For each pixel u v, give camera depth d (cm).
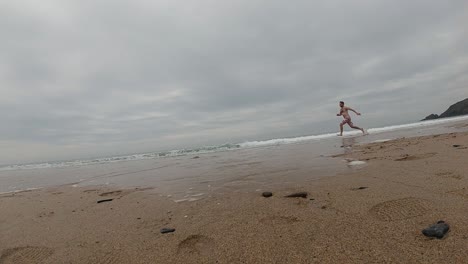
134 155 1900
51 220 373
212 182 515
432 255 180
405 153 562
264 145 1564
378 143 838
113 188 585
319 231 240
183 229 283
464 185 304
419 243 197
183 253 232
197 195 426
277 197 357
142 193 493
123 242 268
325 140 1336
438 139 738
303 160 664
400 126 1866
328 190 360
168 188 511
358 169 468
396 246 198
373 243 207
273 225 266
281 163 656
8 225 367
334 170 488
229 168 676
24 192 652
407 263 177
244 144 1825
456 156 465
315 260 196
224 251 226
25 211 439
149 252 240
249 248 226
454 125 1334
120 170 966
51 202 493
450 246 187
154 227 301
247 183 468
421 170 397
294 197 348
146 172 814
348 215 267
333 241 219
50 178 923
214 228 276
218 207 345
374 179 384
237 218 296
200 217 315
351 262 187
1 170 1664
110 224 329
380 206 278
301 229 249
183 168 803
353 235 224
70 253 257
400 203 277
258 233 252
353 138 1225
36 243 290
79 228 326
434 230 202
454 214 234
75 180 803
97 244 271
